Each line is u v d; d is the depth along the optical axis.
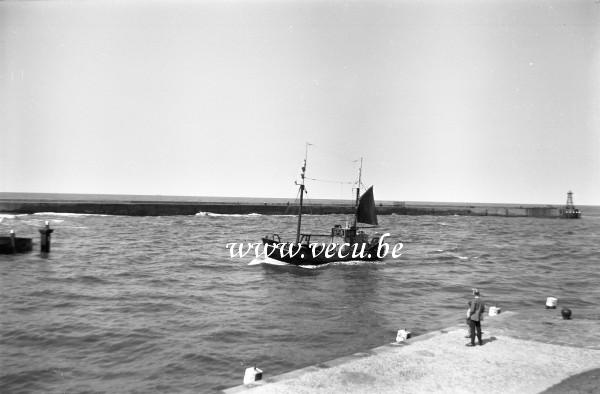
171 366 19.56
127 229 86.19
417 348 16.02
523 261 58.41
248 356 20.81
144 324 25.95
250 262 53.12
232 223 108.81
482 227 123.44
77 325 25.44
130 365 19.69
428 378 13.24
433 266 54.00
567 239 90.62
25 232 73.50
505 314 21.62
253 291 37.19
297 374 13.54
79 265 45.94
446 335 17.75
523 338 17.34
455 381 13.02
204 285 38.78
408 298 35.38
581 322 19.91
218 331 24.78
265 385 12.68
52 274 40.69
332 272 49.34
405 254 64.19
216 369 19.25
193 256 55.34
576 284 41.84
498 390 12.41
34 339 22.89
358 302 33.44
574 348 16.02
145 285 37.47
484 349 15.93
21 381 17.89
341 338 23.84
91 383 17.80
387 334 24.69
